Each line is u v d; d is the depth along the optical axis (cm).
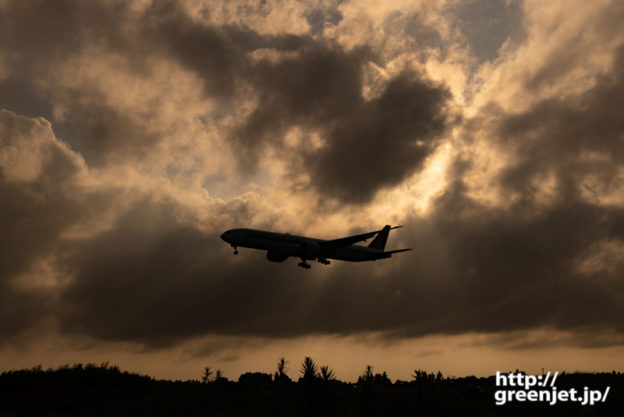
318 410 1777
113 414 2569
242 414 2325
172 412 2553
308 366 1830
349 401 2217
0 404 3005
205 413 2478
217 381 3288
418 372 2355
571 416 2359
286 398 2038
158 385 3288
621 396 2608
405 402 2367
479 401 2656
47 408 2855
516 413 2402
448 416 2308
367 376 2050
